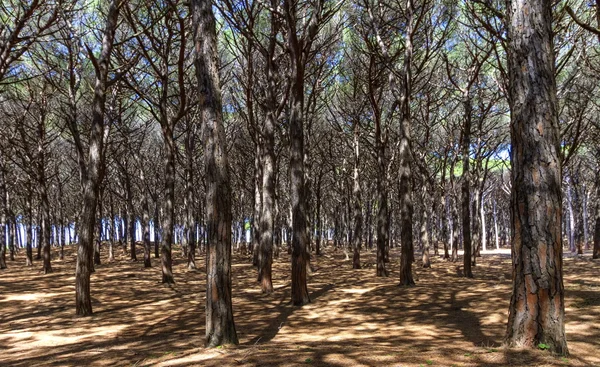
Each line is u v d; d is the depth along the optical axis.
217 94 5.93
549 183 4.37
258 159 20.78
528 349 4.32
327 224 51.44
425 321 7.72
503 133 21.39
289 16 10.02
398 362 4.27
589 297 8.04
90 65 17.42
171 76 19.83
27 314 10.29
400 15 15.91
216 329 5.69
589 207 44.91
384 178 16.77
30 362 5.99
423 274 16.59
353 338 6.52
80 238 9.91
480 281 13.09
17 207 37.28
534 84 4.48
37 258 30.17
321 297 11.23
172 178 15.31
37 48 14.90
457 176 30.78
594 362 4.03
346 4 16.11
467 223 15.05
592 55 12.55
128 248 38.72
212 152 5.80
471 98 15.58
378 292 11.52
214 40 6.01
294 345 5.80
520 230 4.50
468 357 4.33
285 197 31.77
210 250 5.75
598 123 17.98
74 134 16.75
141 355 5.79
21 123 18.69
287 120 18.56
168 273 14.84
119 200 33.19
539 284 4.36
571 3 11.01
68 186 36.31
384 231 16.19
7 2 11.09
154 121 26.64
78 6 13.59
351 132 22.03
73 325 8.80
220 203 5.76
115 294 12.84
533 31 4.55
